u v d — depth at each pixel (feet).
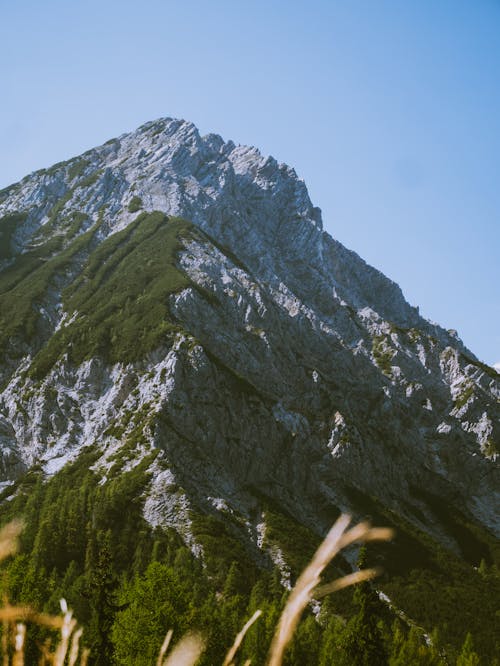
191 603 217.36
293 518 515.50
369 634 226.38
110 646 192.13
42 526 401.70
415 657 304.30
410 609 466.29
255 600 337.11
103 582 205.46
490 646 444.96
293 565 449.89
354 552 506.07
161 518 451.94
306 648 294.05
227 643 214.69
